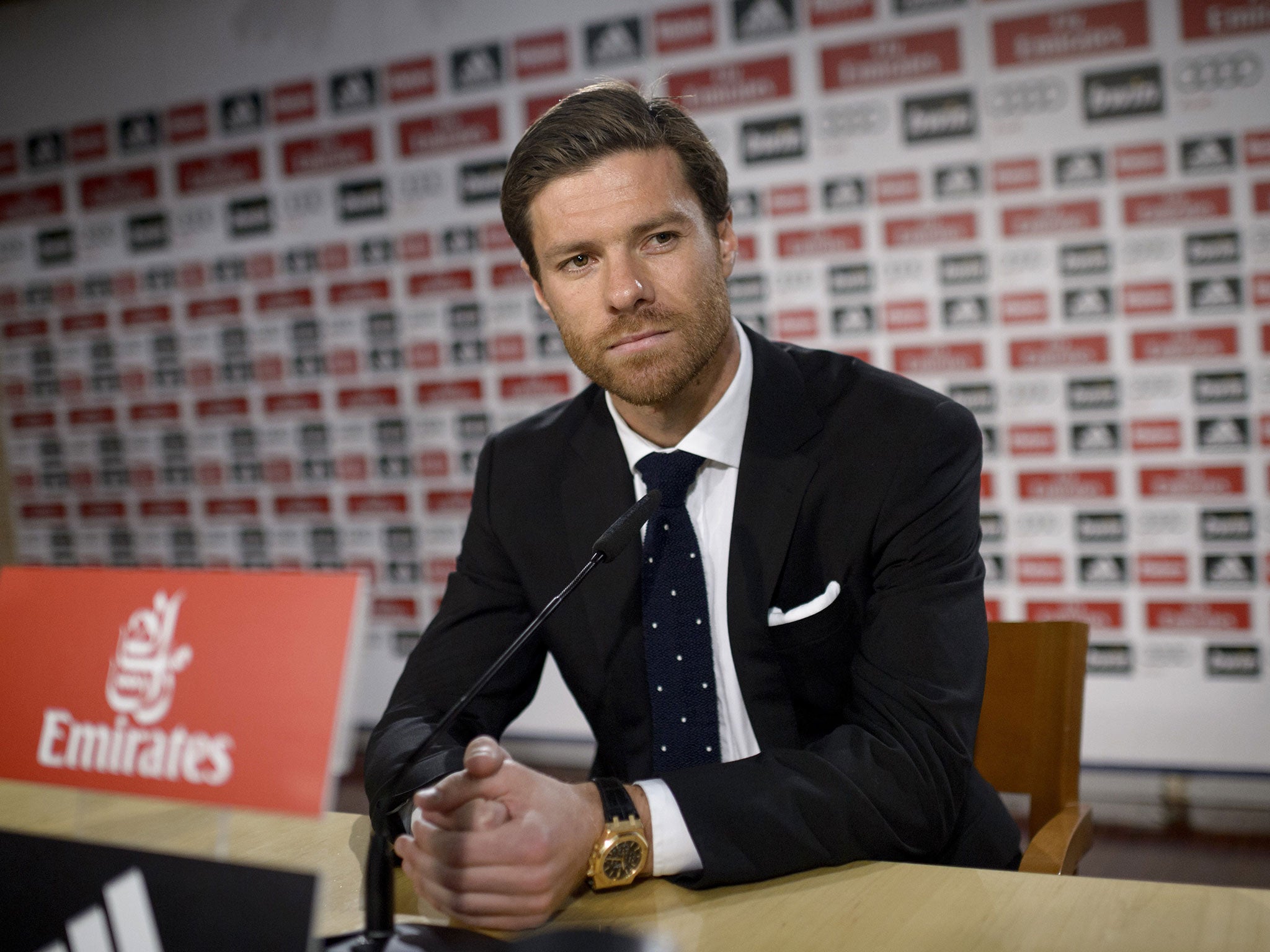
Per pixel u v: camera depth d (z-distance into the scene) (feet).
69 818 3.23
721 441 3.64
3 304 14.85
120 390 14.43
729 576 3.57
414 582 13.25
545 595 3.82
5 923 2.05
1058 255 10.52
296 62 13.21
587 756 12.07
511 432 4.22
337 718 1.92
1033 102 10.49
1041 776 4.09
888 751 2.99
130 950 1.94
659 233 3.20
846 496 3.57
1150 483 10.39
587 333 3.27
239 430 13.91
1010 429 10.77
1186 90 10.03
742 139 11.42
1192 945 2.17
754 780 2.82
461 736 3.57
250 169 13.55
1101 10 10.21
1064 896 2.46
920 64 10.81
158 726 2.08
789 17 11.19
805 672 3.58
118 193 14.19
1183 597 10.36
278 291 13.56
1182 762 10.42
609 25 11.85
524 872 2.46
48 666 2.21
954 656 3.21
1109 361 10.44
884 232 11.04
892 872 2.70
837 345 11.26
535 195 3.24
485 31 12.37
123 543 14.57
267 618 2.03
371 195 13.03
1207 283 10.11
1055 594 10.73
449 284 12.82
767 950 2.26
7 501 15.01
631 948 1.98
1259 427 10.04
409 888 2.78
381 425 13.24
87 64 14.16
